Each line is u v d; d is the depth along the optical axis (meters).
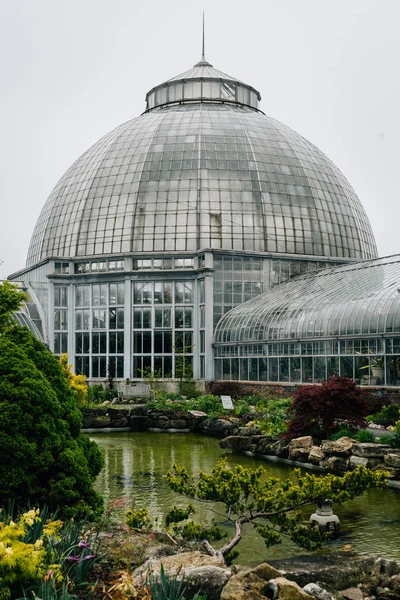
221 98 84.62
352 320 46.41
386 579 15.15
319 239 73.19
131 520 17.62
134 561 14.99
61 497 17.23
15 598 11.88
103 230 71.62
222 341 61.94
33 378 18.02
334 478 18.59
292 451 33.56
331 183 78.19
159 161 73.50
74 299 69.50
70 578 13.35
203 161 72.62
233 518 23.11
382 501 25.42
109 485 28.39
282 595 12.67
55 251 75.25
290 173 74.69
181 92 84.88
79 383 48.34
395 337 42.75
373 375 44.38
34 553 12.01
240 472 18.80
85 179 76.44
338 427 35.53
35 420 17.58
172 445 40.38
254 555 19.20
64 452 17.80
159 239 69.56
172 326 66.19
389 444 31.14
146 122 79.94
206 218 69.81
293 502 18.75
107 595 12.77
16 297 38.59
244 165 73.19
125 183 72.94
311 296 55.16
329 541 20.55
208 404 50.88
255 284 67.19
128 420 48.88
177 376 65.25
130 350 66.06
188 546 17.28
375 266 55.41
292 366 52.53
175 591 12.08
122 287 67.62
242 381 58.41
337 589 14.57
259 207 71.25
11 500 16.50
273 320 55.31
